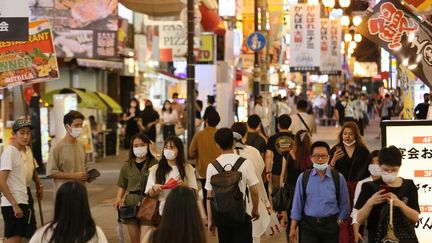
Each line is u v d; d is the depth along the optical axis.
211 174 14.33
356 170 15.59
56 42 28.89
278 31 52.22
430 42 14.97
